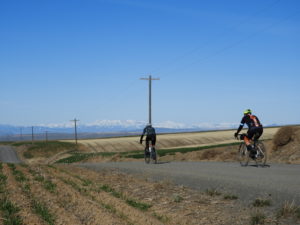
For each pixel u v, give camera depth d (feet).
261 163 48.65
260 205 22.35
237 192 27.40
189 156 90.74
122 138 417.49
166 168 49.32
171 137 374.63
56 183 34.60
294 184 28.60
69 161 171.83
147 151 63.93
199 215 21.49
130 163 65.10
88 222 19.45
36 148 384.06
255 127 44.52
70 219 20.06
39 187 31.94
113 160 111.14
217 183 32.37
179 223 19.93
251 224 18.69
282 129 64.64
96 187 32.91
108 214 21.45
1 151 414.41
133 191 31.65
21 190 29.84
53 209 22.50
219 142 323.16
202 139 349.41
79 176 42.24
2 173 42.06
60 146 382.01
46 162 251.60
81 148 352.28
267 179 32.35
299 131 62.95
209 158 80.07
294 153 56.70
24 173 43.16
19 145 467.93
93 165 61.21
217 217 20.68
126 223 19.44
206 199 25.96
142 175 42.70
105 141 393.70
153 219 20.70
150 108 186.09
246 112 46.37
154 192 30.32
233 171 40.63
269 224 18.40
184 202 25.55
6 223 18.89
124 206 24.20
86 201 25.36
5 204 22.97
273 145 65.46
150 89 187.21
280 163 48.85
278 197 24.12
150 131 62.95
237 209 22.15
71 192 29.27
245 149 47.26
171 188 31.83
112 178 40.91
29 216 20.67
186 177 38.17
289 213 19.86
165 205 25.05
